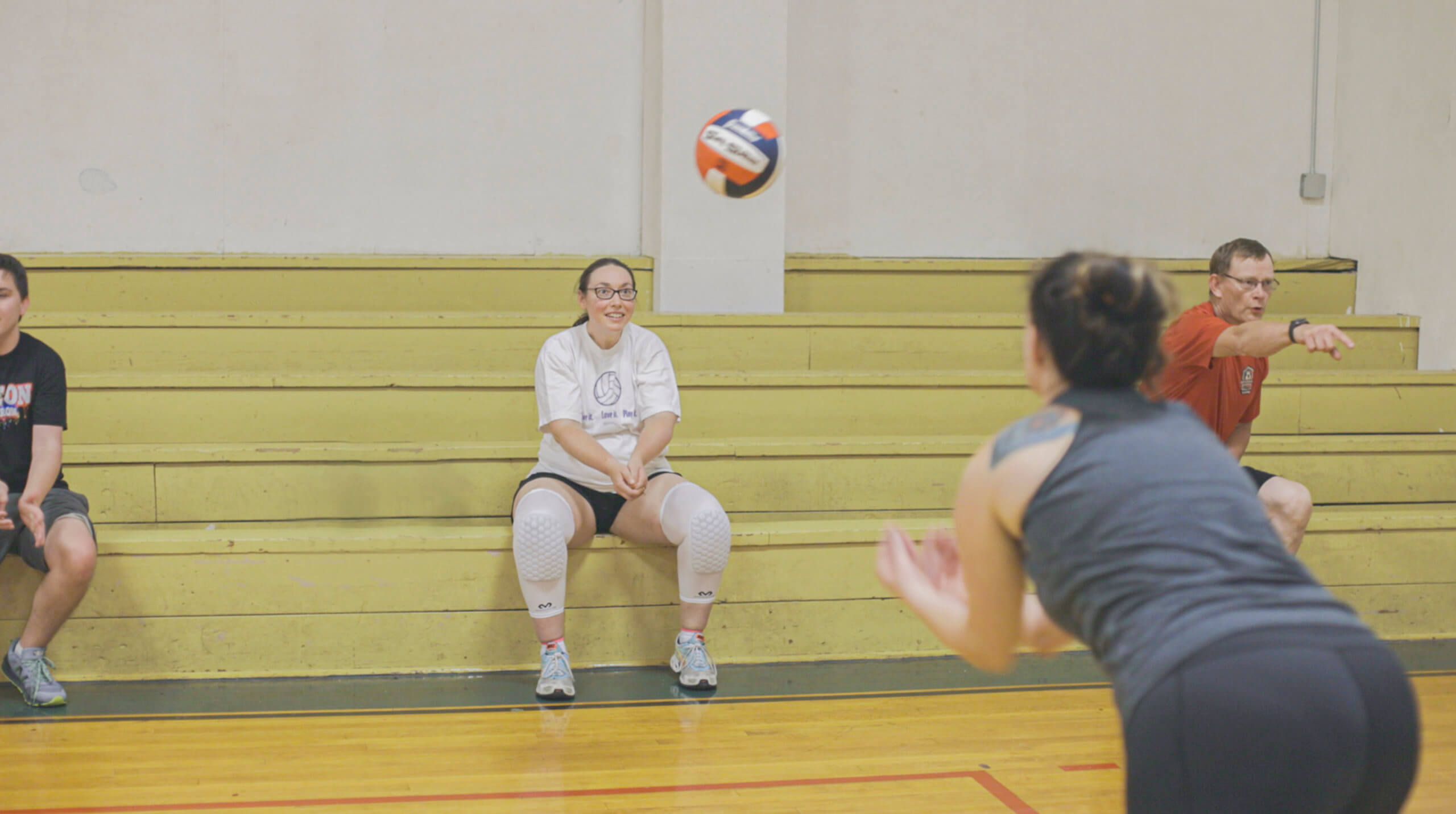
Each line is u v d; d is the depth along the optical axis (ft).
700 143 9.14
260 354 12.92
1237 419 9.96
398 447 11.23
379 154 15.53
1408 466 12.44
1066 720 9.20
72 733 8.71
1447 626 11.51
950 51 16.47
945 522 11.28
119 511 10.85
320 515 11.10
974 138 16.60
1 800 7.42
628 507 10.30
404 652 10.26
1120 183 16.92
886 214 16.47
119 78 15.01
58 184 14.96
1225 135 17.06
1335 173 17.01
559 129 15.80
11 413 9.51
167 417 11.69
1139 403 4.17
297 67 15.34
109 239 15.11
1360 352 14.96
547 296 14.99
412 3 15.48
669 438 10.31
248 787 7.69
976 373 12.92
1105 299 4.13
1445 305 14.51
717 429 12.34
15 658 9.39
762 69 14.55
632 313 10.44
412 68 15.53
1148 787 3.74
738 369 13.48
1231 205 17.12
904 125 16.43
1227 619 3.68
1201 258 17.10
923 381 12.58
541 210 15.84
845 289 15.58
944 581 4.89
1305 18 17.03
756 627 10.66
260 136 15.31
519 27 15.67
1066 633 4.33
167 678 10.03
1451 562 11.50
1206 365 9.25
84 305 14.21
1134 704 3.76
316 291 14.60
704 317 13.37
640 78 15.90
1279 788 3.59
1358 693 3.66
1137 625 3.78
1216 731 3.59
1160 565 3.78
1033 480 4.00
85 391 11.57
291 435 11.84
